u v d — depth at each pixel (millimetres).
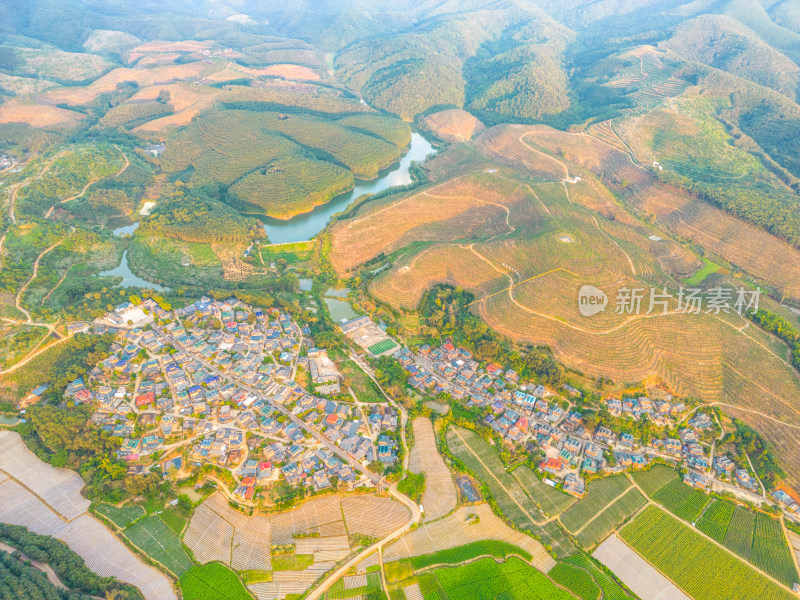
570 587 137125
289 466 170250
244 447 178625
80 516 155625
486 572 140625
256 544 148000
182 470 169375
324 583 137875
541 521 157375
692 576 143625
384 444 180000
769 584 141875
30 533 145250
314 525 153250
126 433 181875
